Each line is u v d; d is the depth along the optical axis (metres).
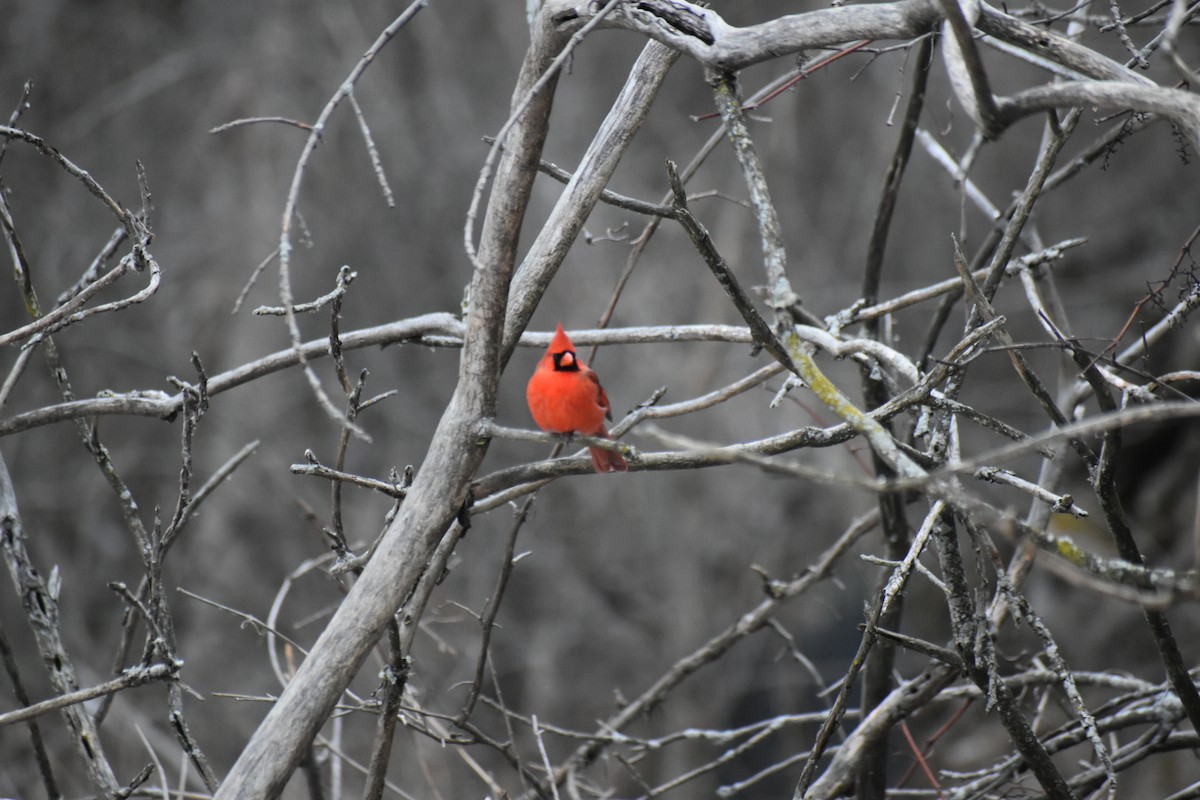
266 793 4.56
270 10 19.19
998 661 7.07
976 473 5.10
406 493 5.08
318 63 19.25
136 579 16.28
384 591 4.77
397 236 19.47
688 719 19.31
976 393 18.36
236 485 17.45
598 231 19.52
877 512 7.52
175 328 17.88
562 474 5.02
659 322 19.52
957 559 5.14
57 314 5.19
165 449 17.39
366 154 19.22
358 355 19.06
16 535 6.06
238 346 18.02
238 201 18.56
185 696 15.72
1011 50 5.36
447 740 6.41
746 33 4.20
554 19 4.65
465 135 19.92
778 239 4.03
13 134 5.35
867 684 7.20
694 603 19.48
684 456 4.80
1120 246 18.02
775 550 19.45
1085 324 17.73
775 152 19.69
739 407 19.42
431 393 19.62
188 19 19.00
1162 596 3.11
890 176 7.07
